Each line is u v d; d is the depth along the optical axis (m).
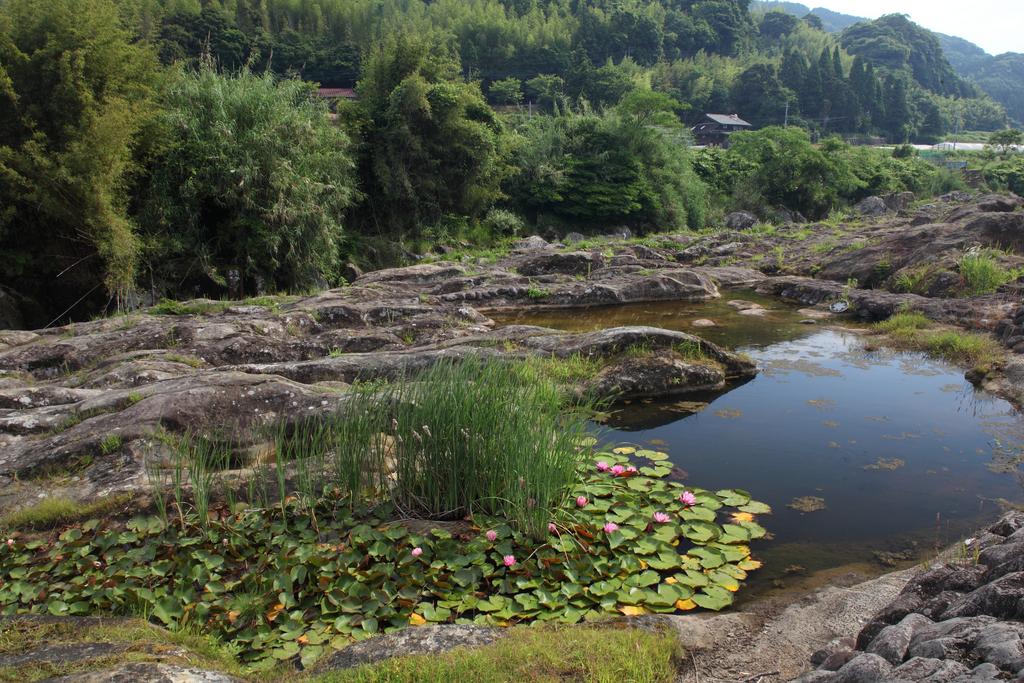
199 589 4.33
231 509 5.07
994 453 6.71
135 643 3.36
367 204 23.36
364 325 11.45
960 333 10.54
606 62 80.12
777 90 88.19
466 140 24.36
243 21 58.75
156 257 16.14
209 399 6.62
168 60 41.25
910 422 7.54
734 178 36.91
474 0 89.81
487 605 4.18
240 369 8.29
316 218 17.89
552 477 5.07
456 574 4.43
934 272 13.06
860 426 7.45
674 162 31.73
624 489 5.73
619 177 29.44
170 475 5.58
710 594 4.39
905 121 99.25
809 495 5.88
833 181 36.06
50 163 13.33
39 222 14.45
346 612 4.06
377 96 24.09
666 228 30.05
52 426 6.54
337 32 64.81
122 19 16.52
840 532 5.27
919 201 35.16
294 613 4.09
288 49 58.78
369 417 5.53
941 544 5.07
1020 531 3.75
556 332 10.01
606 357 8.79
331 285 18.69
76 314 15.18
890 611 3.41
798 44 130.25
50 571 4.51
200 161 16.72
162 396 6.59
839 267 15.49
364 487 5.38
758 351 10.41
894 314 12.01
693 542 5.05
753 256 18.86
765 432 7.29
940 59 154.62
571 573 4.48
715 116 78.56
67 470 5.76
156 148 16.20
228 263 17.56
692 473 6.32
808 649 3.73
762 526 5.36
